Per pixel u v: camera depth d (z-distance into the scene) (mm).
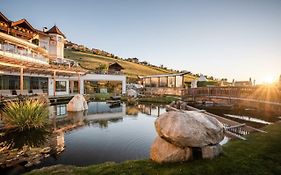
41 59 26844
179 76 42812
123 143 10320
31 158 8039
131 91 39219
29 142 9922
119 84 54375
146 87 49281
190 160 5906
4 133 11008
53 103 25266
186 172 5223
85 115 18672
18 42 23078
